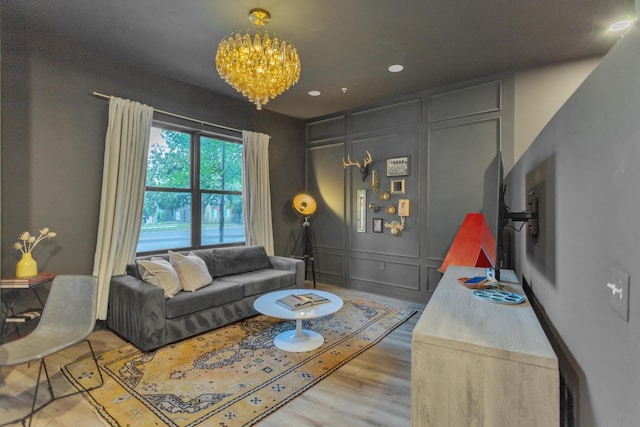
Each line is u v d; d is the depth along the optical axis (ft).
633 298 2.35
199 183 13.51
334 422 6.02
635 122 2.36
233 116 14.46
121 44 9.68
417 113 13.69
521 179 8.16
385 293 14.83
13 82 8.71
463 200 12.50
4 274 8.62
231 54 8.00
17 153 8.83
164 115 11.98
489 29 8.64
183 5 7.72
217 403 6.55
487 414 3.76
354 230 15.93
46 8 7.89
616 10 7.71
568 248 4.09
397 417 6.18
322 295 10.09
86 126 10.08
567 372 4.13
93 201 10.29
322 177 17.19
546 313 5.37
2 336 8.55
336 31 8.80
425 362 4.04
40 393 6.86
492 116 11.76
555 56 10.19
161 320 8.96
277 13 7.98
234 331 10.30
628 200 2.46
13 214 8.79
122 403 6.51
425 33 8.86
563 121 4.35
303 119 17.75
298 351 8.87
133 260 10.94
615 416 2.65
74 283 7.41
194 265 10.82
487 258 10.37
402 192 14.15
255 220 14.87
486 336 4.00
